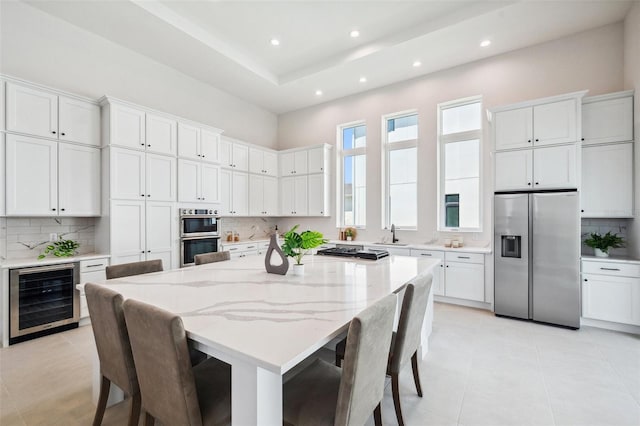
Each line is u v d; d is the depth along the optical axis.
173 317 1.09
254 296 1.65
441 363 2.44
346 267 2.53
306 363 2.40
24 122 2.94
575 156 3.21
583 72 3.63
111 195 3.40
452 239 4.40
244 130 5.76
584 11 3.27
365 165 5.42
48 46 3.33
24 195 2.94
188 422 1.13
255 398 0.99
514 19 3.38
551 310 3.28
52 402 1.90
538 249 3.35
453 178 4.63
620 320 3.04
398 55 4.12
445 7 3.40
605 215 3.28
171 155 3.99
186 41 3.79
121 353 1.40
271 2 3.30
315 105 5.98
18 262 2.88
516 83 4.01
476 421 1.75
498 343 2.82
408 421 1.74
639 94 3.07
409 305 1.57
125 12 3.26
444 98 4.54
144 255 3.68
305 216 5.82
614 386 2.09
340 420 1.08
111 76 3.84
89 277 3.23
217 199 4.60
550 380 2.17
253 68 4.57
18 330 2.78
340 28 3.76
